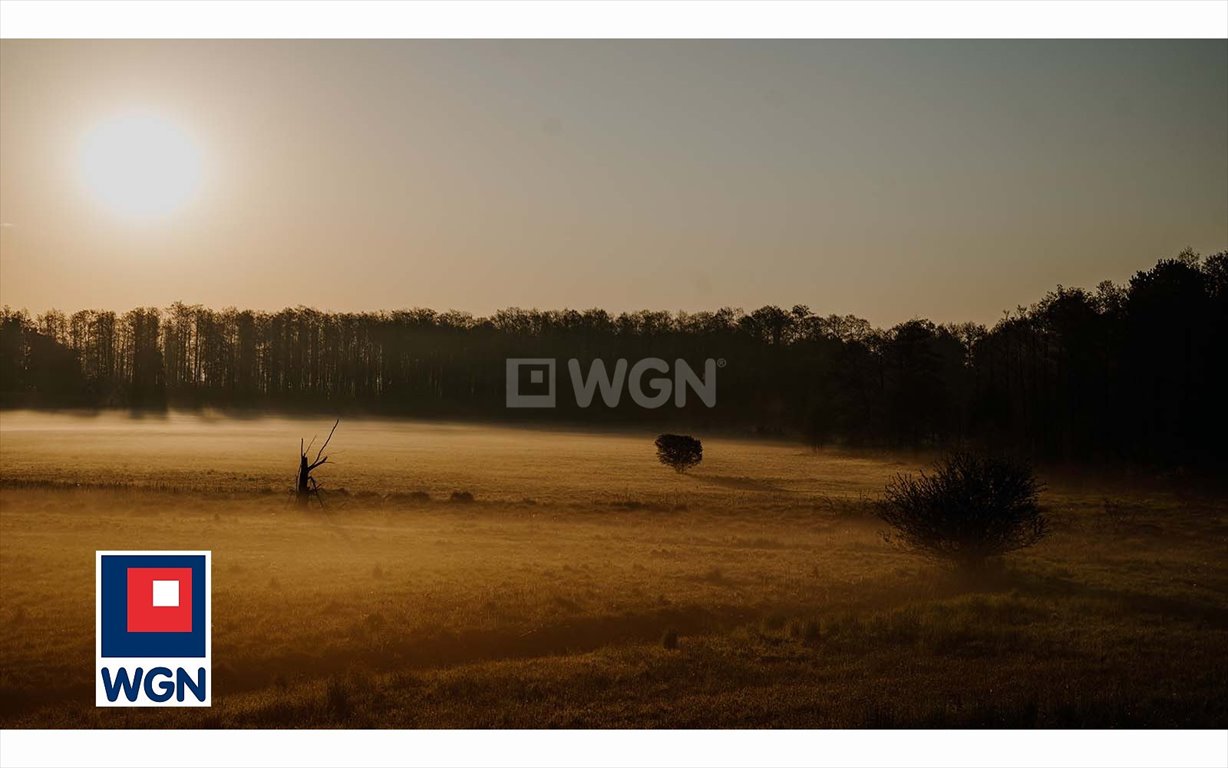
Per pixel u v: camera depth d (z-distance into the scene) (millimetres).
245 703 15469
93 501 45344
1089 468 68438
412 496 49562
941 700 15148
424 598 21969
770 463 88375
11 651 17641
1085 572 26938
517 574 25781
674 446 75750
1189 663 16953
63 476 60750
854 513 44188
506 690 15859
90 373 190250
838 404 118125
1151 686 15719
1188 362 75125
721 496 54031
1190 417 70562
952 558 26156
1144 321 78688
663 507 46625
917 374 113000
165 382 192750
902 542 31078
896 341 116062
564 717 14602
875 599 23203
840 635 19141
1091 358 86562
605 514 44469
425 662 17953
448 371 195625
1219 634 19109
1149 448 72938
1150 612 21250
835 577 25844
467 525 39781
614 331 197125
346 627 19188
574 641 19375
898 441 109438
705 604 21906
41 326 189375
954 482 26797
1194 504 47406
